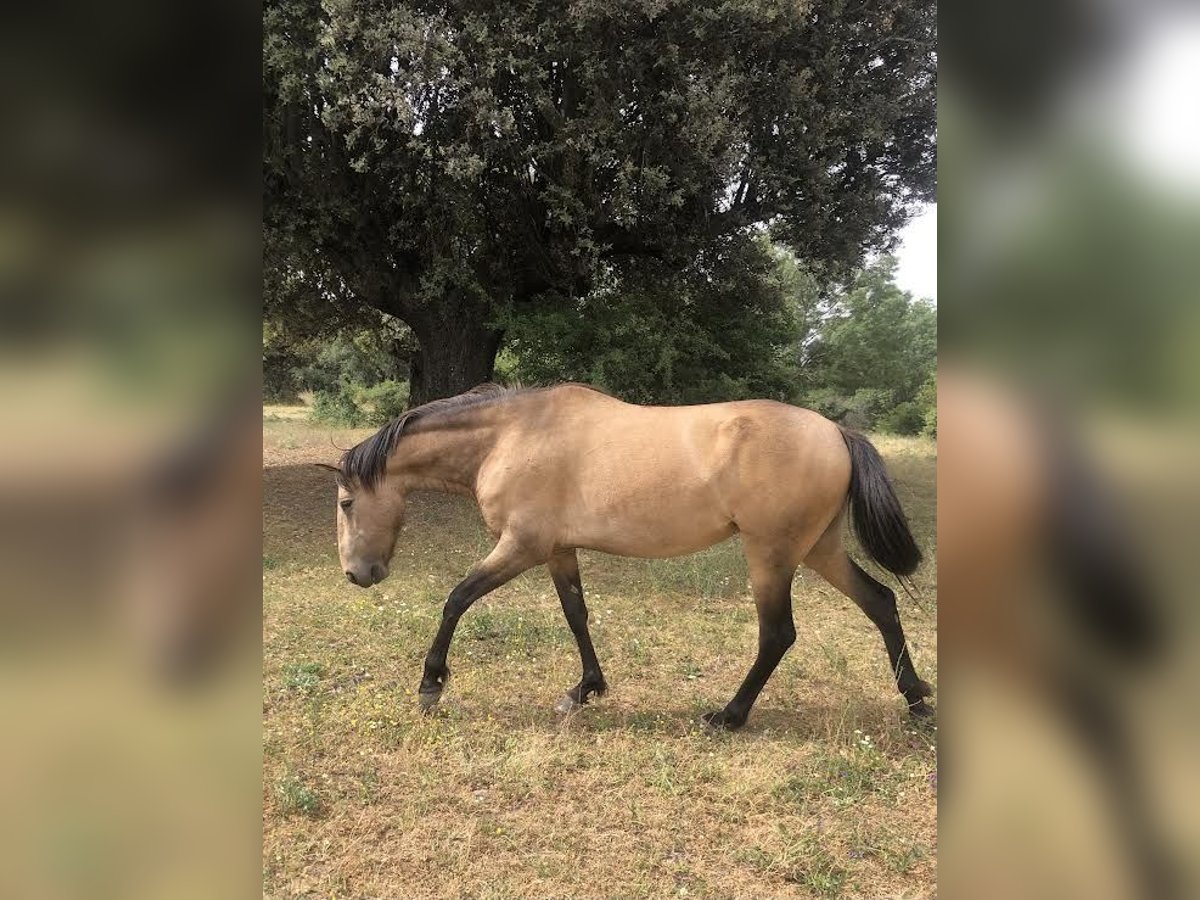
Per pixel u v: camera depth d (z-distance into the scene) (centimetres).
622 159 707
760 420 326
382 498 372
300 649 428
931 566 593
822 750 321
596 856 254
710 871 247
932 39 738
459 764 308
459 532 732
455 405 366
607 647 443
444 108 679
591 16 609
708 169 698
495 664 414
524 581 573
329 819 270
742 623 486
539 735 333
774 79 692
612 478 335
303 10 608
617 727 346
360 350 1711
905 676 343
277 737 325
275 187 750
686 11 638
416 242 829
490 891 235
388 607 501
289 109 680
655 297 888
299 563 607
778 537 325
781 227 841
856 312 2627
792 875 245
